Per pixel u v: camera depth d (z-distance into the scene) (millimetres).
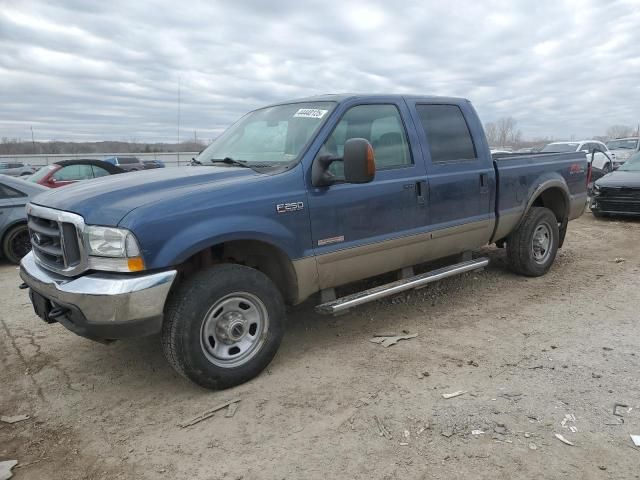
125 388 3713
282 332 3842
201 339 3418
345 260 4168
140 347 4430
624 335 4371
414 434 2990
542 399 3322
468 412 3191
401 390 3510
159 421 3256
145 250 3139
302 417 3227
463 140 5164
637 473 2604
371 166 3566
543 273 6273
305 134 4082
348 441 2953
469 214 5133
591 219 11594
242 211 3533
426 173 4691
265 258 4039
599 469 2641
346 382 3656
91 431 3178
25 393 3688
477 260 5430
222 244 3756
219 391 3592
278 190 3730
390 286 4512
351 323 4824
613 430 2967
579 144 18516
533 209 6070
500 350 4125
